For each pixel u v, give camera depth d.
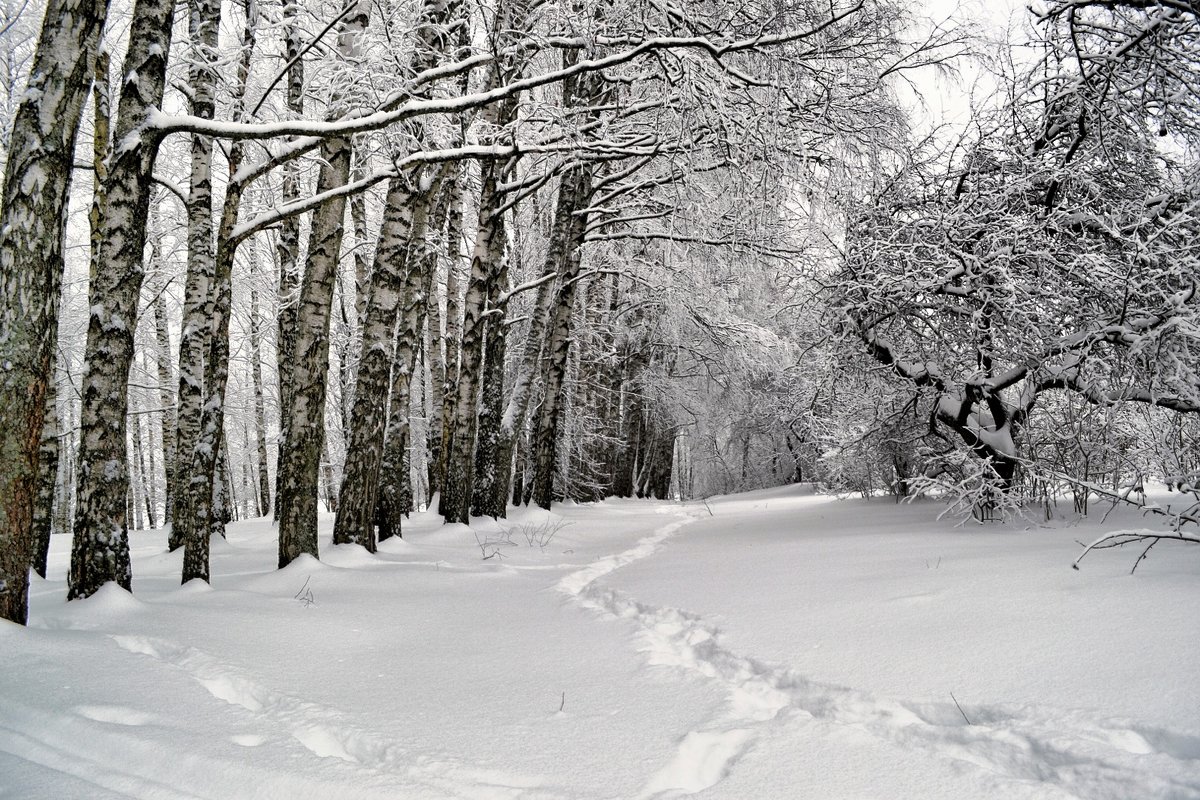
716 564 7.52
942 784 2.65
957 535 7.77
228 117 9.22
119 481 5.52
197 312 9.78
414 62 8.26
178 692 3.60
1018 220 7.76
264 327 18.83
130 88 5.52
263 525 14.98
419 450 24.06
